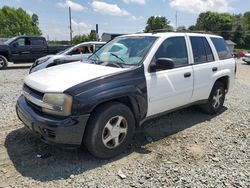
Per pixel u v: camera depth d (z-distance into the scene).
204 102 5.90
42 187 3.33
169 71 4.72
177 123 5.66
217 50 6.09
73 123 3.58
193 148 4.51
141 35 5.06
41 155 4.06
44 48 16.22
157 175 3.66
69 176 3.57
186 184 3.48
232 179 3.62
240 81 12.48
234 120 6.00
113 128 3.97
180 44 5.12
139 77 4.22
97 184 3.42
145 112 4.42
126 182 3.48
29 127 3.94
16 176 3.53
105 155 3.97
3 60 15.09
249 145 4.69
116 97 3.89
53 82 3.81
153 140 4.77
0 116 5.71
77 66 4.51
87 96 3.63
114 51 4.94
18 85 9.61
